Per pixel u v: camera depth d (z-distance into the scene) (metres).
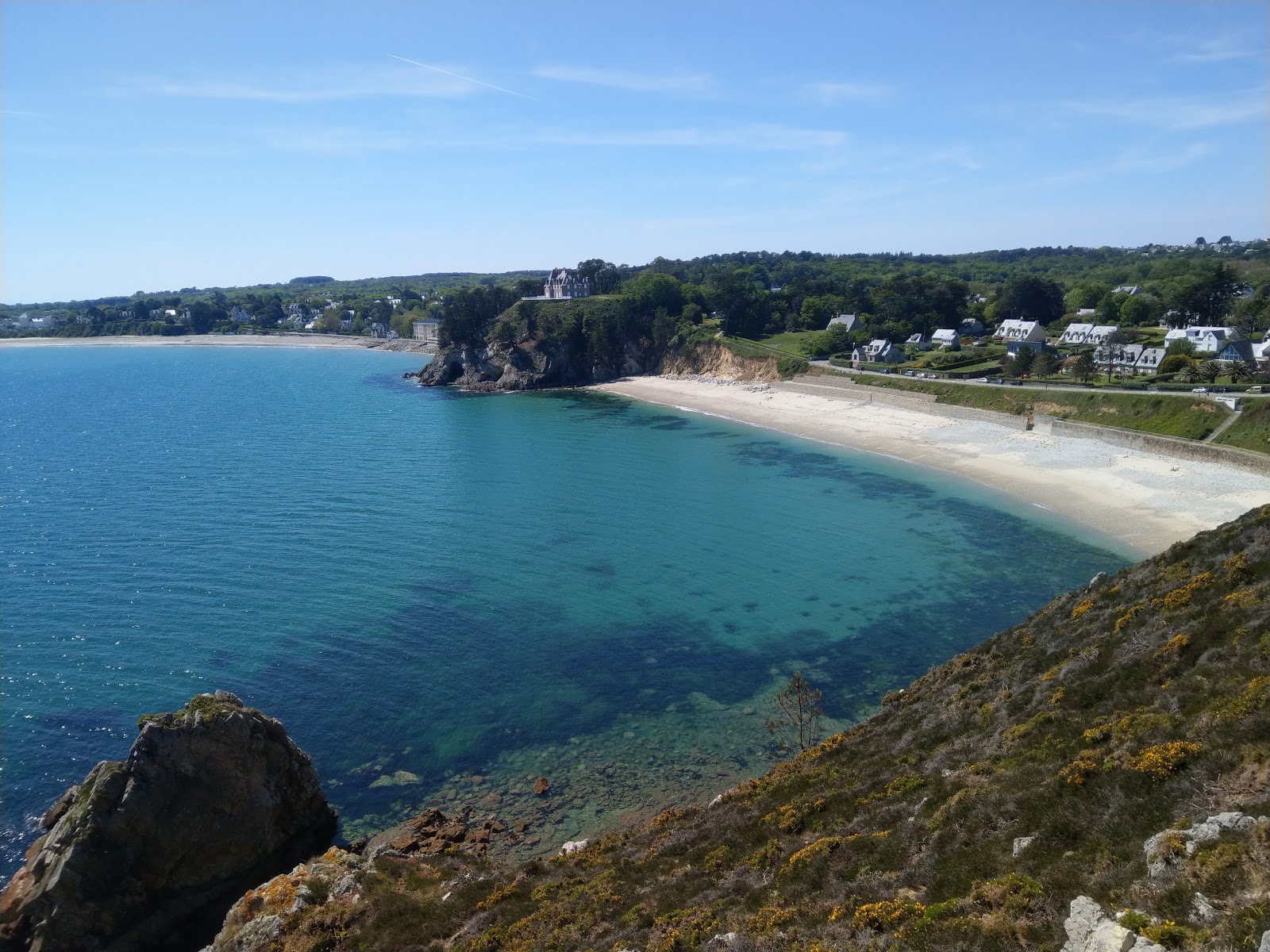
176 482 97.19
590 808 37.81
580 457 110.00
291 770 37.75
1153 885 14.45
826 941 17.14
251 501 88.44
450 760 42.16
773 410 140.62
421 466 105.31
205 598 61.50
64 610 59.22
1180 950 12.62
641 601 60.66
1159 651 25.73
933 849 19.75
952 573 64.31
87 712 46.19
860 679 48.34
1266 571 27.75
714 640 54.22
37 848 34.12
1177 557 34.50
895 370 146.75
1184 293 163.00
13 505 86.81
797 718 44.00
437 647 53.72
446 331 199.25
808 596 60.97
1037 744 23.62
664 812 34.66
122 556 70.44
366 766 41.97
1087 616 34.16
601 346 193.62
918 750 28.80
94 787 34.03
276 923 28.22
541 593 62.47
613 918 23.42
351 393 182.38
